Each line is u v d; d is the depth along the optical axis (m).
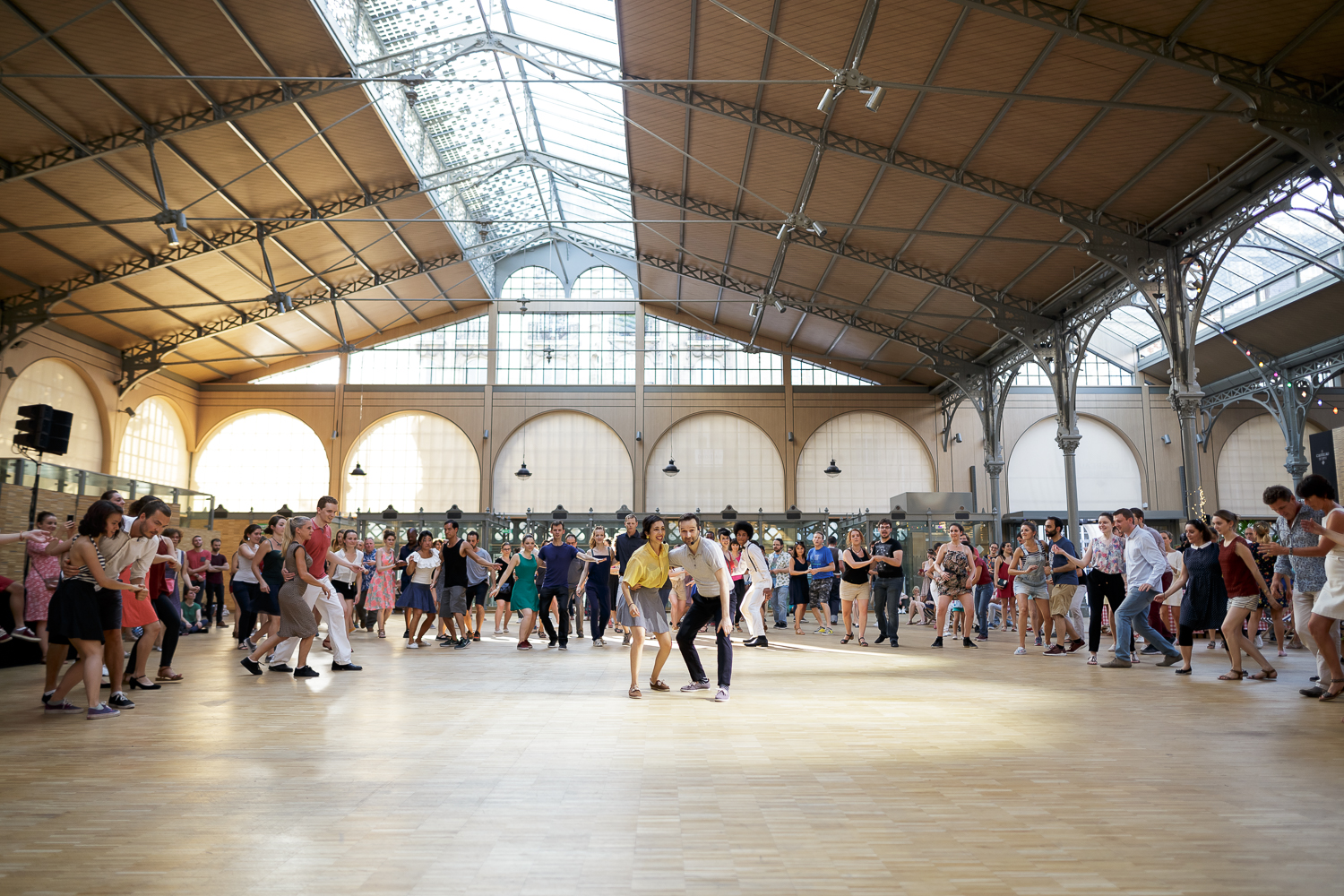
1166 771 4.34
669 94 16.23
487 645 12.66
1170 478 29.31
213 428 29.64
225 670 9.12
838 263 22.58
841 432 30.36
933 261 21.05
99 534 6.34
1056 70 13.08
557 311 30.64
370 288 25.72
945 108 14.71
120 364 25.30
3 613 9.80
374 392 30.02
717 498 29.80
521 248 30.75
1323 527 6.58
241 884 2.74
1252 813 3.57
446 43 16.22
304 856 3.03
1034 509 29.41
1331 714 6.07
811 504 29.88
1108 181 15.78
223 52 14.83
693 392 30.36
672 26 14.35
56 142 15.90
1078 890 2.68
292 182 19.47
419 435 29.91
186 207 19.17
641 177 20.91
